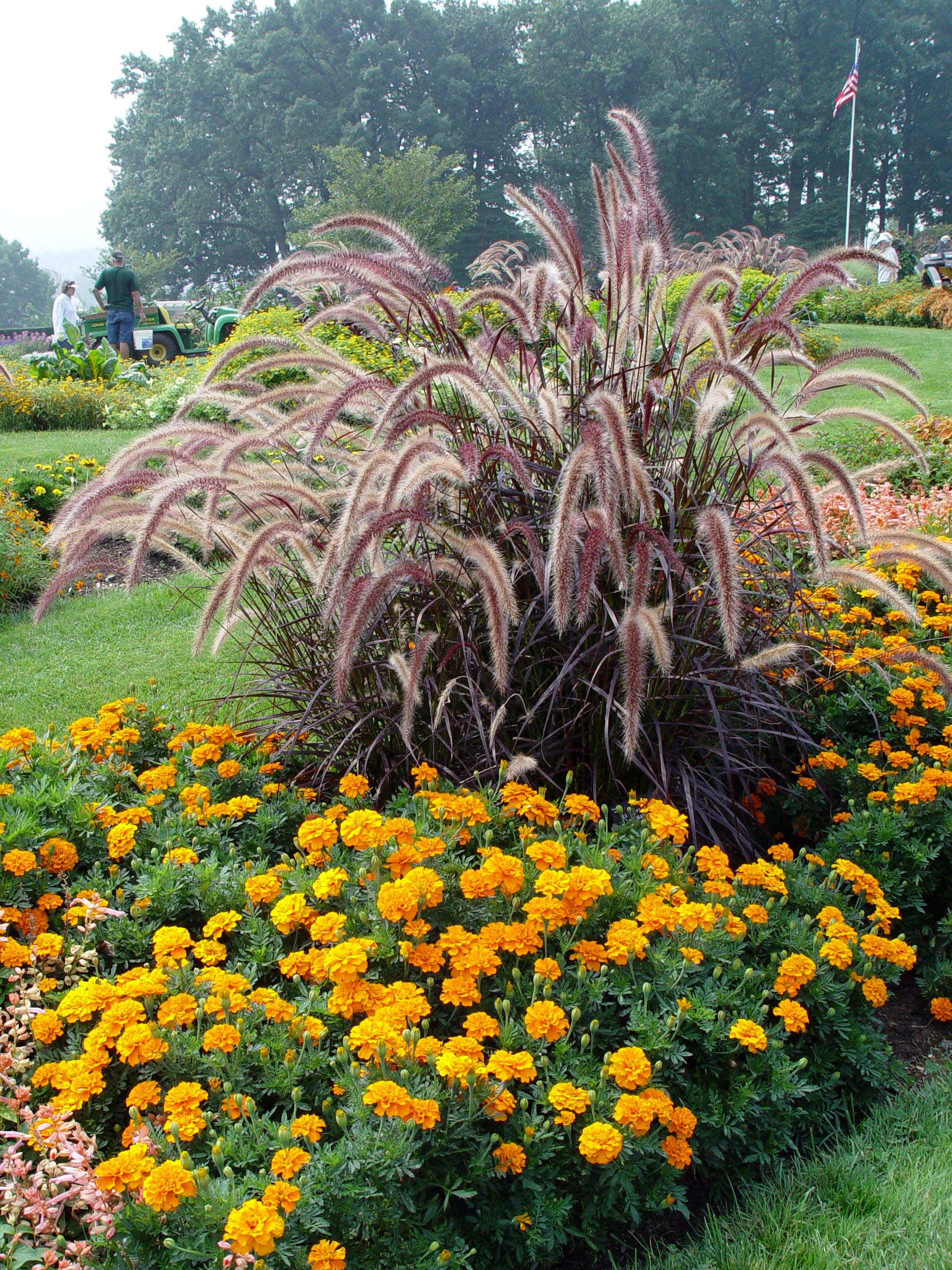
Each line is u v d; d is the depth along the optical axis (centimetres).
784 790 379
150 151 7069
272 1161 183
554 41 6278
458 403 363
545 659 346
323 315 388
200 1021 223
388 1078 203
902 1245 206
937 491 690
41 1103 216
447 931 244
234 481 337
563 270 365
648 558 297
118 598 709
